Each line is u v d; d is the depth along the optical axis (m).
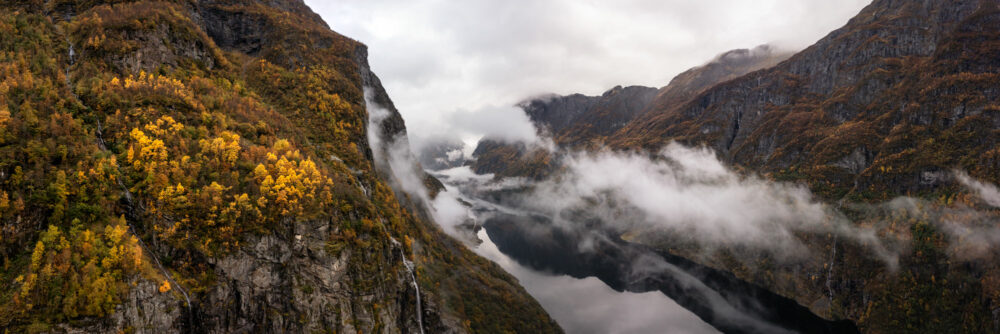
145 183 109.50
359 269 134.62
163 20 164.12
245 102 168.00
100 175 104.62
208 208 112.62
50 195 97.00
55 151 103.44
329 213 133.50
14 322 83.06
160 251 105.88
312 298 122.94
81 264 92.06
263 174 125.38
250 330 113.62
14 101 109.44
